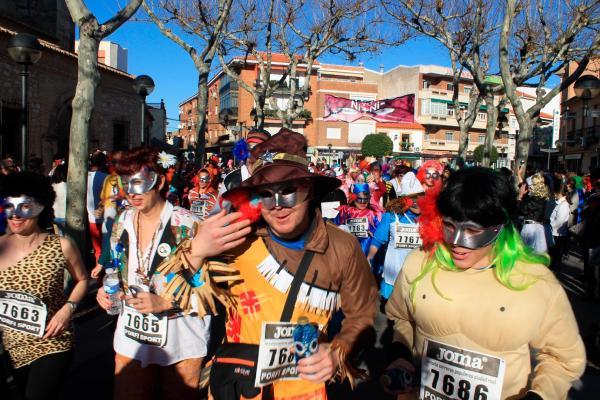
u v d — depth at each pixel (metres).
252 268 2.17
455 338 2.08
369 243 6.56
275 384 2.18
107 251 4.02
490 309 1.99
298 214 2.06
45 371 2.92
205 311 2.08
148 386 2.97
